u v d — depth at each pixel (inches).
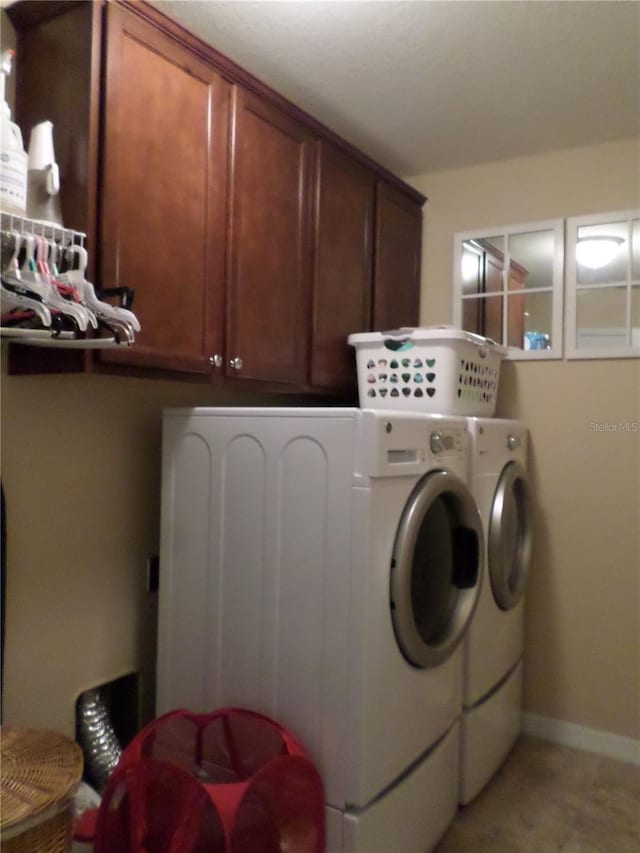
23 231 49.4
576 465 100.3
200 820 54.0
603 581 98.4
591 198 99.4
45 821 43.1
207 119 68.1
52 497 69.9
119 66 58.6
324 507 63.0
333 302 89.1
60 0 58.1
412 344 86.8
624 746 96.1
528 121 92.1
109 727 74.6
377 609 61.9
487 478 83.8
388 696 63.7
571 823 79.1
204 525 71.5
